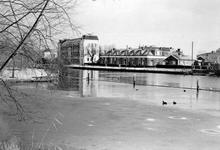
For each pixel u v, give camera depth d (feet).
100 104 73.87
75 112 61.31
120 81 167.84
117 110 65.51
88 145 39.58
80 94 96.02
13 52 23.02
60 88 33.42
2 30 23.21
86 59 495.00
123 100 83.10
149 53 412.77
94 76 214.07
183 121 55.06
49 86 31.22
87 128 48.39
